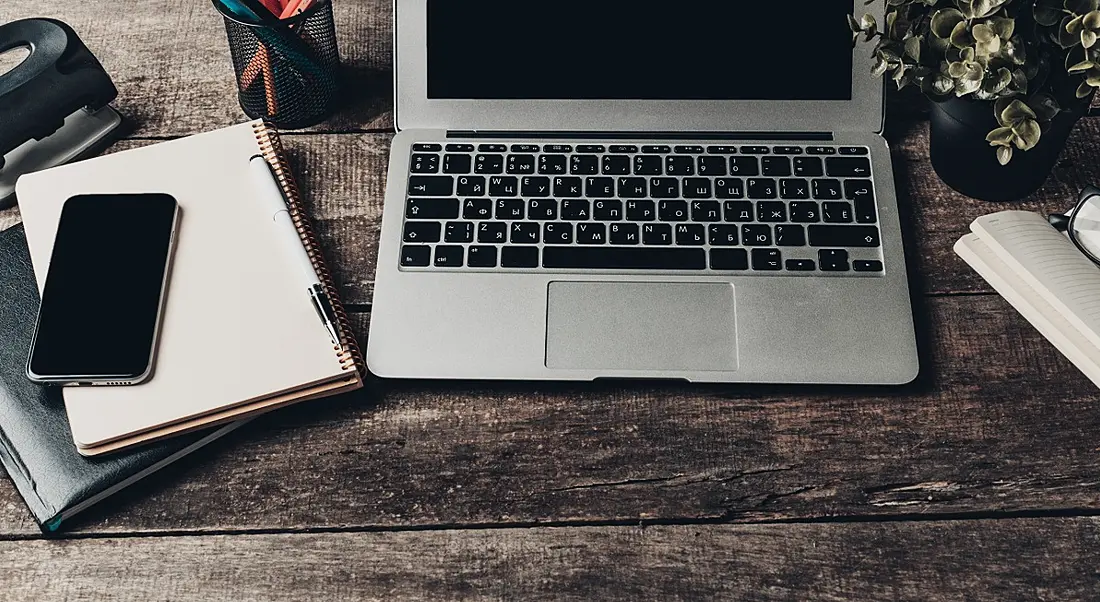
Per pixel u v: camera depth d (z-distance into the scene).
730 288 0.69
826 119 0.76
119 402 0.62
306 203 0.76
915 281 0.71
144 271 0.66
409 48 0.76
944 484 0.63
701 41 0.75
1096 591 0.60
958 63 0.62
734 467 0.64
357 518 0.62
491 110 0.76
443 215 0.72
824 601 0.60
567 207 0.72
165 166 0.73
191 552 0.61
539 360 0.66
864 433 0.65
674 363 0.66
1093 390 0.66
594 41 0.75
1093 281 0.65
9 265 0.69
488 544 0.62
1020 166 0.71
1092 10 0.59
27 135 0.74
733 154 0.75
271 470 0.64
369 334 0.67
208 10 0.88
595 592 0.60
